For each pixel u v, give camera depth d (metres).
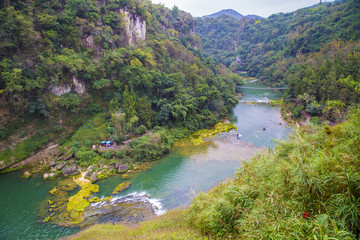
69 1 46.47
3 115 32.84
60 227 21.83
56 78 38.12
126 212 23.67
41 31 40.78
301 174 8.31
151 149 36.81
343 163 7.98
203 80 65.25
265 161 12.81
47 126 36.78
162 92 49.31
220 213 11.12
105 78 44.78
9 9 35.69
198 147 41.00
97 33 47.84
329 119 41.84
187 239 11.20
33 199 26.33
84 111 41.19
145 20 67.50
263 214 8.84
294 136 12.66
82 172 31.72
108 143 36.91
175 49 73.12
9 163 32.47
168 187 28.44
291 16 197.25
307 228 6.95
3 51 34.16
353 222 6.62
